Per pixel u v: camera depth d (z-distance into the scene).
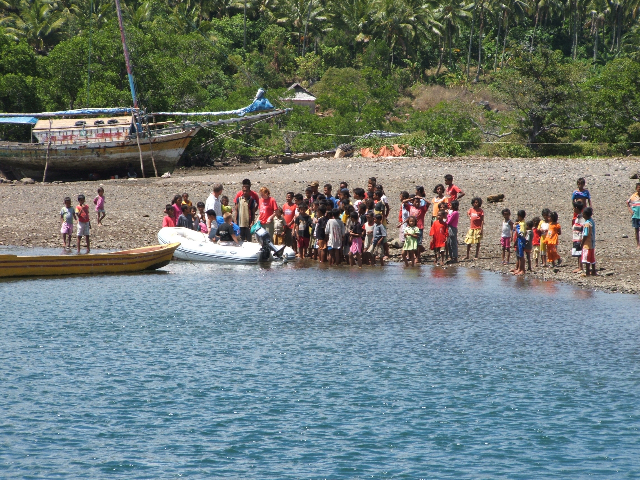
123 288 40.88
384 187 75.62
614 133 127.31
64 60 127.81
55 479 17.92
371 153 115.56
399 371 25.80
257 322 32.84
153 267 47.22
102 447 19.69
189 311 34.97
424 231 56.78
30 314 34.22
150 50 136.25
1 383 24.33
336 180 81.94
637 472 18.25
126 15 197.38
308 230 51.84
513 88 133.25
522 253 43.91
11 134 129.50
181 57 158.88
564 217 60.59
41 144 102.69
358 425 21.16
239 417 21.69
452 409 22.33
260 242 50.22
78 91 126.50
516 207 64.56
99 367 26.16
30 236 57.78
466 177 81.31
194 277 44.44
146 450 19.53
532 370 25.91
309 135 151.25
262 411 22.14
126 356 27.48
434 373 25.61
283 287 41.00
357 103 186.88
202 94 139.75
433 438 20.28
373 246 48.56
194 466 18.66
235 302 37.06
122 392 23.64
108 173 105.38
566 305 35.84
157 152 104.81
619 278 42.00
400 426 21.08
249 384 24.44
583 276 42.72
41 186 86.00
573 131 136.38
